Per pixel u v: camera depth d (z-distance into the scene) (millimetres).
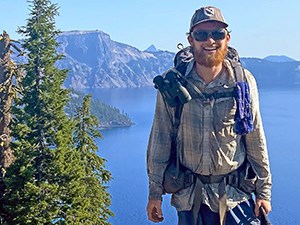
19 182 18594
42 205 18094
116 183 114812
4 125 18672
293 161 132500
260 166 3428
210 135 3299
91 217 20172
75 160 20125
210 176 3393
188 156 3402
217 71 3316
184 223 3490
